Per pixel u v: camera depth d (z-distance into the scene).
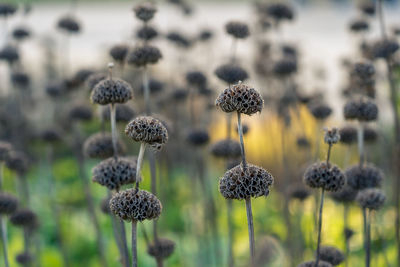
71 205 11.02
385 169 9.23
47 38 11.80
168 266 8.64
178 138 9.91
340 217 8.49
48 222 9.71
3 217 5.64
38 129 10.48
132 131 3.82
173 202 10.30
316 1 25.14
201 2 35.06
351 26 8.16
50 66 11.73
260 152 10.12
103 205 5.87
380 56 6.77
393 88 6.93
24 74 9.31
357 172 5.50
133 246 3.95
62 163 12.38
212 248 9.19
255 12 9.35
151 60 5.69
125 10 34.62
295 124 9.26
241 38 6.64
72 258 9.10
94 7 36.41
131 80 8.84
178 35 9.30
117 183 4.61
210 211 8.67
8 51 8.83
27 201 7.85
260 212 10.15
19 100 10.73
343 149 9.84
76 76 7.24
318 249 4.38
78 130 8.80
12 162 7.54
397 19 19.62
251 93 3.78
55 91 8.95
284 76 7.82
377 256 7.37
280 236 8.74
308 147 7.82
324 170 4.23
